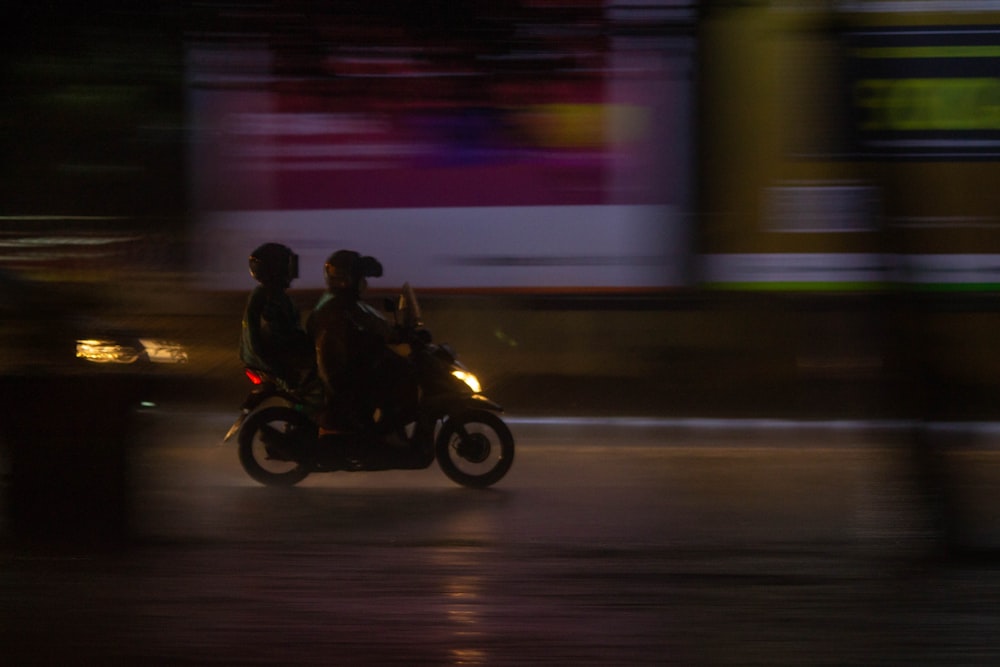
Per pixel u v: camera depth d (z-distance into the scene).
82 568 9.68
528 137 9.40
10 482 10.31
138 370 10.62
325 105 8.61
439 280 21.52
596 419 18.48
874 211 11.02
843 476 13.99
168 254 9.42
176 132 8.27
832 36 11.59
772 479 13.85
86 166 8.18
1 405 10.23
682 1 8.62
